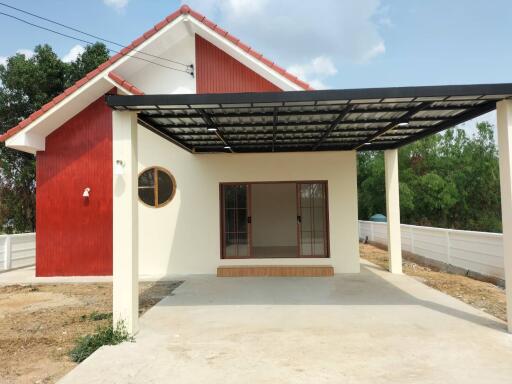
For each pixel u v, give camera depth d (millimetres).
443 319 5270
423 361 3869
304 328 4980
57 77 19953
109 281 8695
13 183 20562
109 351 4246
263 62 7988
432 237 10805
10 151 20250
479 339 4469
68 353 4395
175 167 9234
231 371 3711
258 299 6598
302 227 9234
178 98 4652
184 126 6488
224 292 7152
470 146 23797
